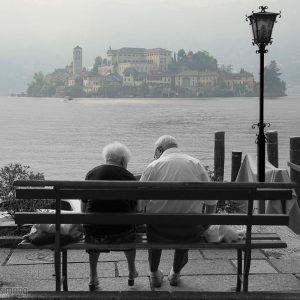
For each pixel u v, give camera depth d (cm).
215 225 498
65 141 4406
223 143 1365
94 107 16012
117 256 646
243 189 471
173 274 547
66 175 2336
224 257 641
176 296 470
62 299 469
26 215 473
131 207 510
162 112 11719
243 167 1012
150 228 503
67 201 789
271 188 468
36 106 17525
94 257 526
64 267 514
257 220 478
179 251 539
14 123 7488
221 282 560
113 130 5925
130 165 2561
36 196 468
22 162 2861
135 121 7988
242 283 536
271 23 984
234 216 477
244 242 496
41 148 3747
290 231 754
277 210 867
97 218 475
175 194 471
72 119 8744
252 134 4950
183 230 498
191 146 3712
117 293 475
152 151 3403
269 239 506
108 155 532
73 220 475
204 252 660
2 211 757
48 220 474
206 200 480
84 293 477
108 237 495
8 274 582
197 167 523
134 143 4153
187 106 16988
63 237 486
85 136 5016
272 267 608
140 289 540
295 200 870
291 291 529
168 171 518
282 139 4250
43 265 612
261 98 968
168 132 5503
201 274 584
